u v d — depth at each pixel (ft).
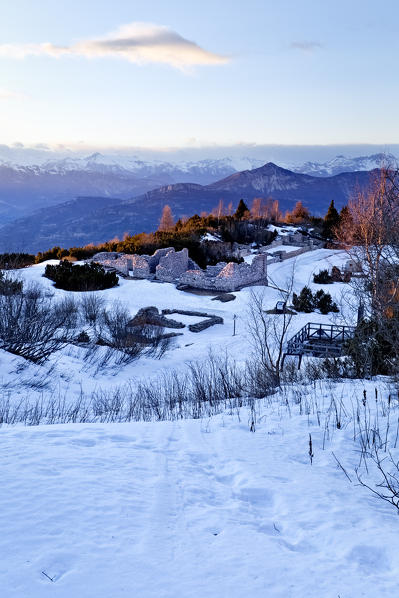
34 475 20.97
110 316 103.81
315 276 182.39
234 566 14.89
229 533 17.24
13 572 13.39
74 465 23.03
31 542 15.15
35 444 26.48
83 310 110.01
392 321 46.01
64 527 16.38
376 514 19.63
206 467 25.35
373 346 48.88
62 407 49.21
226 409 42.11
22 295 80.59
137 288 156.56
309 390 43.52
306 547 16.80
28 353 67.36
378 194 63.62
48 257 211.82
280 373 57.52
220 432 32.12
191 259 192.03
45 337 72.43
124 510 18.29
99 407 50.29
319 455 27.14
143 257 178.09
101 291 150.71
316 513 19.47
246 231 265.13
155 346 94.38
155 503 19.35
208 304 142.31
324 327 103.14
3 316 68.23
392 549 16.37
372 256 57.26
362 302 57.82
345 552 16.21
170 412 44.24
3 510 17.15
